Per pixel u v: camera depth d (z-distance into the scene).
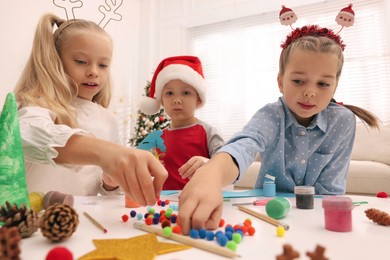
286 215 0.40
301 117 0.77
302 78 0.69
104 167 0.39
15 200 0.36
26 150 0.45
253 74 2.77
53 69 0.76
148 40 2.95
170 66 1.22
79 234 0.31
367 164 1.83
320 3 2.54
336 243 0.27
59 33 0.82
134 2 2.92
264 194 0.64
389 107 2.34
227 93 2.85
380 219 0.34
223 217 0.40
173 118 1.22
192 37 3.00
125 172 0.37
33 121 0.49
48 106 0.67
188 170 0.65
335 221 0.32
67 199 0.43
